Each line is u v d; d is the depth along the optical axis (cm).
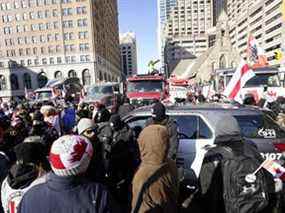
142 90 1708
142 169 323
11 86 10212
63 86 3073
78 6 9856
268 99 1299
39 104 1455
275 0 8431
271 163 293
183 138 601
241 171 285
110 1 14400
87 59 9975
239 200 282
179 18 15550
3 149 548
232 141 308
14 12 10225
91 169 477
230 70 1842
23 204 207
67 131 915
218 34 8231
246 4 10344
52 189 203
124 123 609
